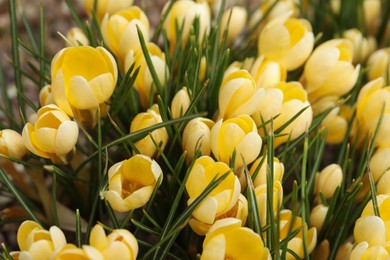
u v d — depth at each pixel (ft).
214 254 1.62
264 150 1.87
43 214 2.09
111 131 2.09
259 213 1.75
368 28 2.54
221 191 1.69
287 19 2.04
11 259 1.65
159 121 1.82
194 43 1.95
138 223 1.74
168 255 1.95
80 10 3.05
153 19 3.05
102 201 2.01
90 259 1.53
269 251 1.71
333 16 2.39
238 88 1.77
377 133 1.91
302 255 1.80
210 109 1.99
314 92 2.02
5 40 2.89
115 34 1.92
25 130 1.73
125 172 1.71
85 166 2.04
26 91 2.71
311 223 1.87
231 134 1.71
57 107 1.73
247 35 2.41
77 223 1.69
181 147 1.88
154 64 1.89
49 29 3.01
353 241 1.89
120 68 2.02
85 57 1.74
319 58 1.94
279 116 1.84
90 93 1.73
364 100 1.94
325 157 2.33
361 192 1.95
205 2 2.17
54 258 1.54
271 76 1.92
